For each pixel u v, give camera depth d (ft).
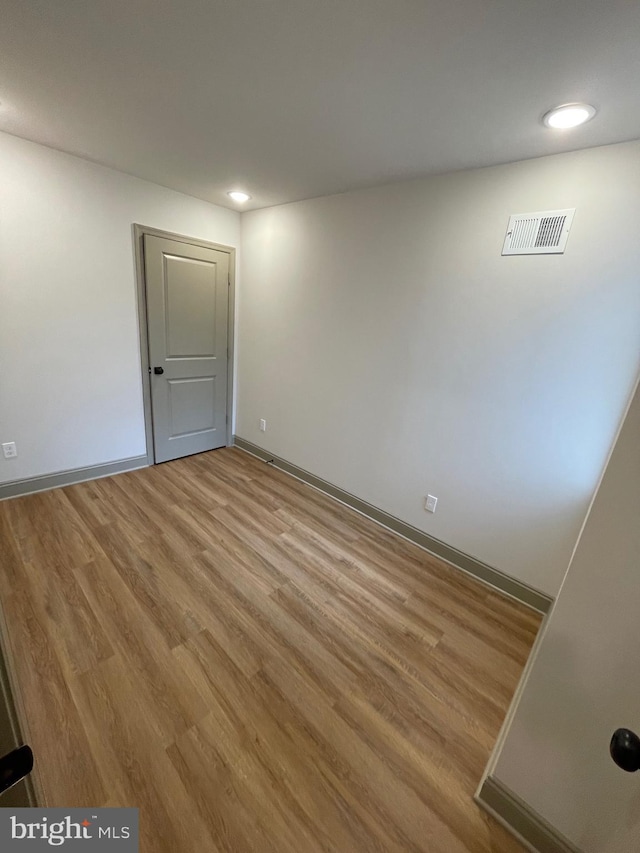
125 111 5.46
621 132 4.63
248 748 3.98
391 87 4.32
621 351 5.20
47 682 4.47
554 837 3.19
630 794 2.72
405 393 7.76
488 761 3.97
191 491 9.52
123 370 9.58
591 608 2.80
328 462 9.74
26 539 7.06
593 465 5.67
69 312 8.38
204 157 6.90
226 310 11.35
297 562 7.13
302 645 5.31
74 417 9.01
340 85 4.38
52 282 8.00
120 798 3.48
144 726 4.09
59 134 6.49
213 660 4.94
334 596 6.34
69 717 4.11
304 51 3.87
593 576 2.76
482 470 6.86
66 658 4.78
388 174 6.82
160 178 8.39
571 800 3.08
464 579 7.09
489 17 3.18
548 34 3.30
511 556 6.68
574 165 5.21
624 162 4.85
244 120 5.40
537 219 5.59
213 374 11.64
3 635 2.02
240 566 6.86
